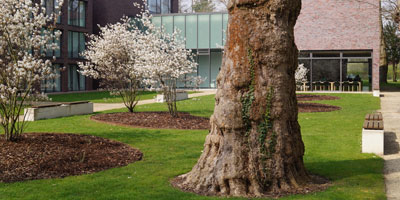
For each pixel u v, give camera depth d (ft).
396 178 22.62
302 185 20.13
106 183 21.30
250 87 19.79
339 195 18.95
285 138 19.89
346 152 29.50
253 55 19.83
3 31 29.68
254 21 19.95
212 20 125.18
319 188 20.11
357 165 25.38
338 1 108.17
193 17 126.31
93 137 32.83
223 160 19.58
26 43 30.83
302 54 110.73
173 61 45.42
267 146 19.58
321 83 110.52
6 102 29.12
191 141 33.73
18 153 26.00
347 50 108.68
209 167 20.03
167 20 128.26
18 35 30.14
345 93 99.25
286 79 20.21
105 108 62.64
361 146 31.68
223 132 19.98
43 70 29.68
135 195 19.24
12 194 19.35
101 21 130.62
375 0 105.81
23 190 20.01
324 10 109.09
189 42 127.03
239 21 20.08
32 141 29.27
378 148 29.19
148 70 46.47
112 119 46.21
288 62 20.38
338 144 32.50
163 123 43.04
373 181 21.63
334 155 28.45
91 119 47.75
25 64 28.02
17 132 29.60
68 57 114.52
